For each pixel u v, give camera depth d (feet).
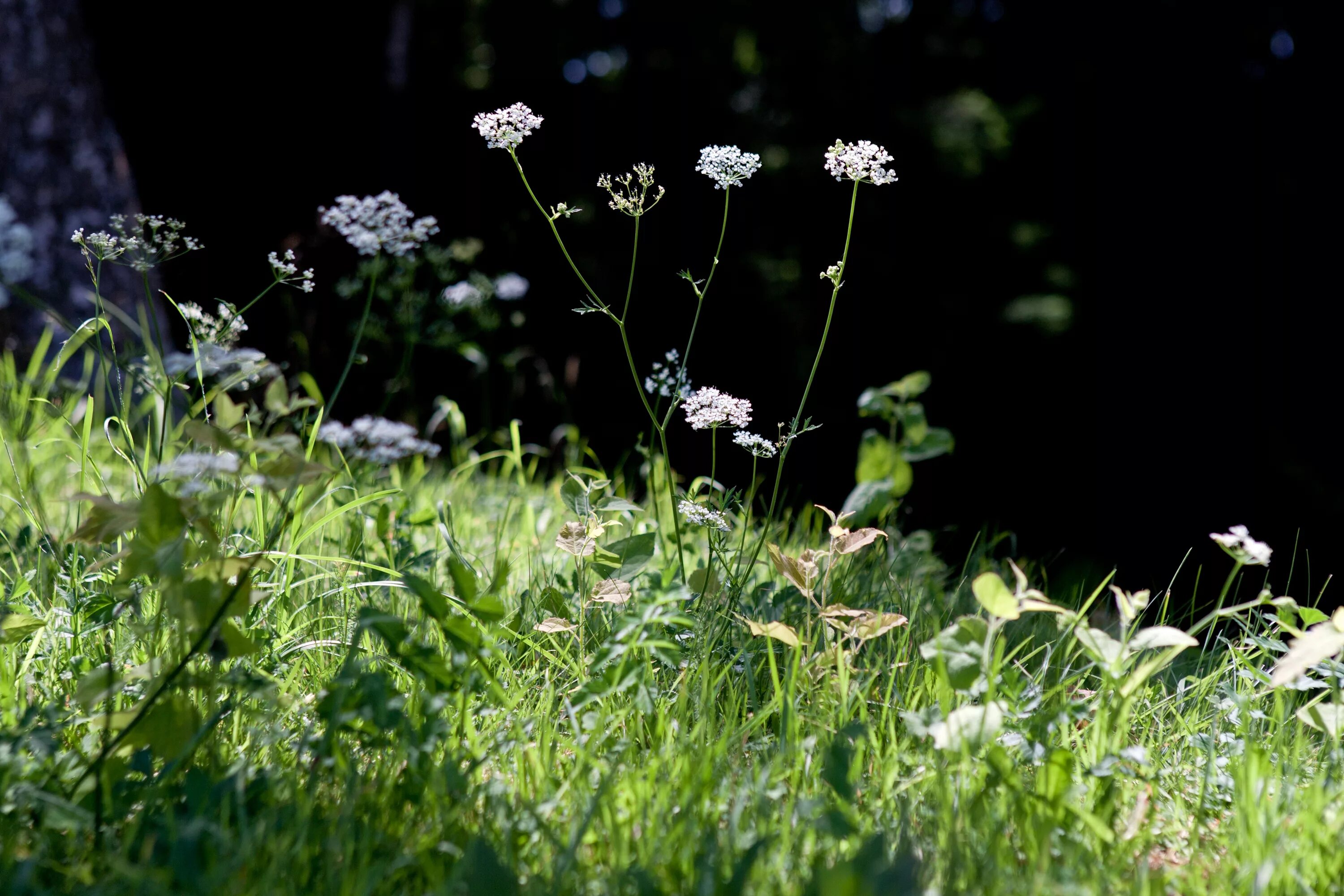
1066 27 52.54
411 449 9.91
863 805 6.05
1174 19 42.52
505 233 25.79
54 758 5.95
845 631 7.83
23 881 4.79
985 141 54.60
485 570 9.90
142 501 5.88
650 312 43.04
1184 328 39.34
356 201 8.87
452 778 5.74
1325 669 7.12
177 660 6.27
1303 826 5.72
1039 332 50.57
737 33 54.29
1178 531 35.60
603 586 8.07
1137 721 7.67
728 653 8.03
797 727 6.64
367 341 14.85
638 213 7.77
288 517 6.43
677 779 6.07
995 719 6.00
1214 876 5.58
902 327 50.80
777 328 47.24
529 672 7.73
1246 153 41.75
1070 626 6.70
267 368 8.48
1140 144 41.75
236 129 21.77
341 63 24.17
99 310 8.17
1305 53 45.50
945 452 12.03
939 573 12.21
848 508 11.39
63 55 18.72
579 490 8.40
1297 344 41.45
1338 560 31.45
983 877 5.21
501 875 4.71
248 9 21.80
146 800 5.70
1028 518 39.55
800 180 52.13
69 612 7.83
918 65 58.13
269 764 6.39
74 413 13.61
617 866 5.15
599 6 52.95
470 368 21.38
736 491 8.96
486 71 50.88
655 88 52.70
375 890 5.10
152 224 8.21
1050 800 5.70
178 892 4.86
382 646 8.12
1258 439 38.06
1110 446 38.70
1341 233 42.57
